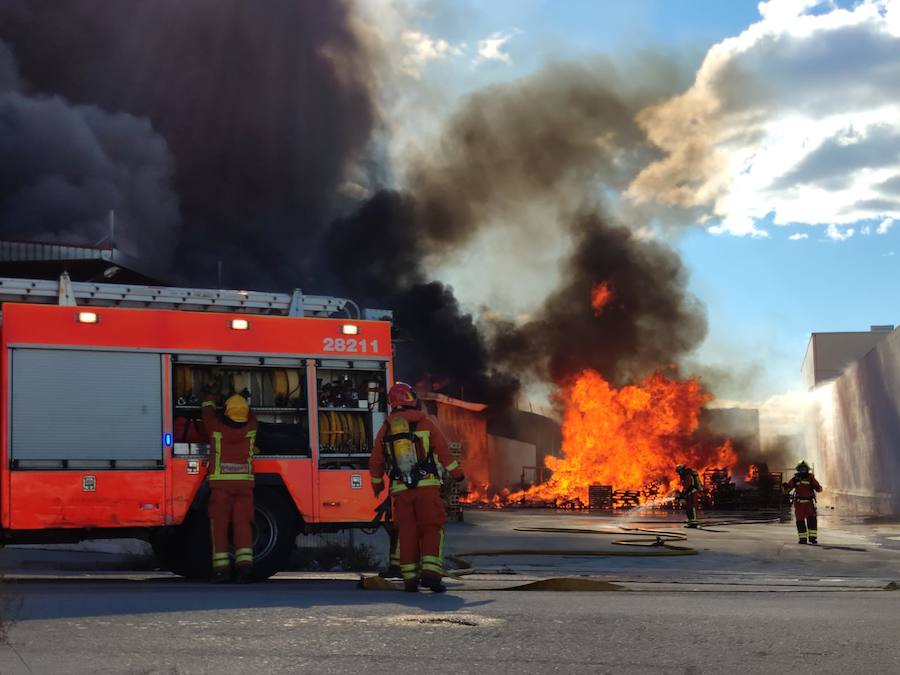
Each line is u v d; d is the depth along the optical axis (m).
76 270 18.70
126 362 9.50
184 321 9.77
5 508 8.99
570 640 4.44
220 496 9.07
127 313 9.56
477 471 45.69
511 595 6.82
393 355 10.55
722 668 3.83
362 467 10.23
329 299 11.12
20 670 3.67
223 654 4.05
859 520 28.34
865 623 5.12
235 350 9.90
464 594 6.94
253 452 9.27
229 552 9.42
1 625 4.42
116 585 8.36
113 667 3.74
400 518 7.29
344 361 10.31
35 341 9.25
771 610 5.73
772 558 13.28
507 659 3.99
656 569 11.46
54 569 11.48
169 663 3.84
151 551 12.51
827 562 12.65
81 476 9.21
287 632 4.61
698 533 19.92
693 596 6.86
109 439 9.34
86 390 9.34
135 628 4.70
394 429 7.33
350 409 10.30
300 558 11.50
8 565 11.82
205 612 5.32
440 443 7.36
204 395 9.79
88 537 9.42
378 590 7.67
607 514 31.22
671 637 4.55
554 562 12.39
